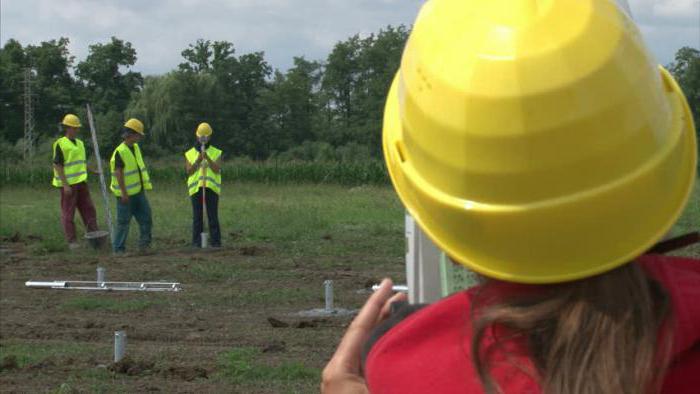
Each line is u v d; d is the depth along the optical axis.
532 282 1.70
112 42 85.50
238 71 81.75
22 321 11.37
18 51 84.88
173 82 77.75
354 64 76.50
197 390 8.19
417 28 1.82
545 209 1.65
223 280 14.70
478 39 1.68
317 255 17.80
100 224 24.00
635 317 1.64
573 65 1.62
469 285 2.36
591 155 1.63
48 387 8.25
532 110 1.62
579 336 1.64
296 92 80.38
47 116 83.44
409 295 2.48
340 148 72.06
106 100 84.38
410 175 1.81
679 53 18.14
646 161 1.67
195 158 18.61
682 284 1.71
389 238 20.59
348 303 12.56
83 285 14.02
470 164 1.68
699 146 1.84
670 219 1.71
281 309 12.17
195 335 10.43
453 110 1.68
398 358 1.85
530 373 1.66
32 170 41.03
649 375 1.61
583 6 1.66
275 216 24.30
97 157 19.36
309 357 9.41
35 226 22.83
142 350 9.68
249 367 8.79
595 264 1.68
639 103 1.65
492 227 1.69
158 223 23.91
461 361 1.79
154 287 13.84
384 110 2.04
